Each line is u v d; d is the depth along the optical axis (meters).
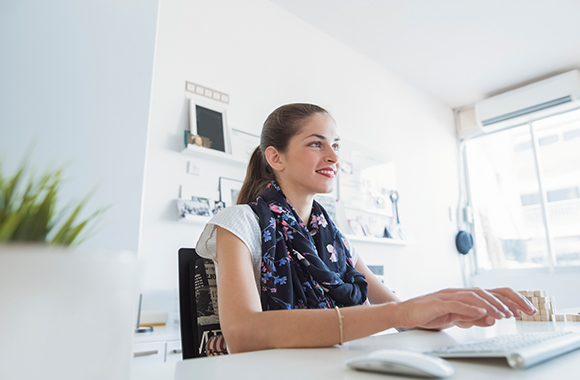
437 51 3.31
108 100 0.88
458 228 3.87
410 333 0.75
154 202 1.88
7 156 0.75
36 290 0.22
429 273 3.39
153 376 0.39
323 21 2.95
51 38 0.85
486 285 3.73
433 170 3.78
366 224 2.90
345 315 0.59
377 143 3.27
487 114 3.84
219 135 2.17
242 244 0.86
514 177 3.78
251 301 0.72
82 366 0.23
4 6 0.80
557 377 0.35
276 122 1.13
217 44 2.35
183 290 0.96
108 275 0.25
